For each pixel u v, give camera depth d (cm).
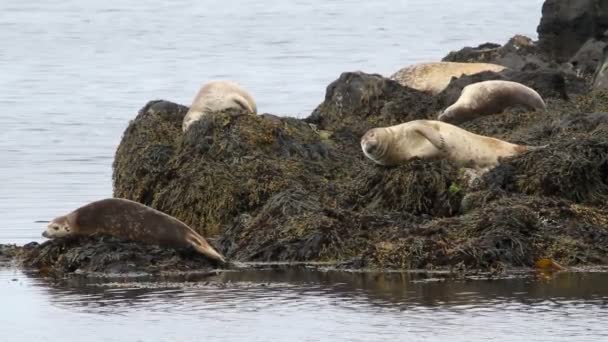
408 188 5438
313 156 6278
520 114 6556
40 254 5231
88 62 18850
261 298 4509
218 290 4662
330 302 4416
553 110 6644
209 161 6209
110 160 9594
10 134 11275
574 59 8769
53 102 13900
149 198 6381
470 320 4103
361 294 4519
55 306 4475
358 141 6625
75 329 4159
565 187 5359
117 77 16588
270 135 6331
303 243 5169
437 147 5534
